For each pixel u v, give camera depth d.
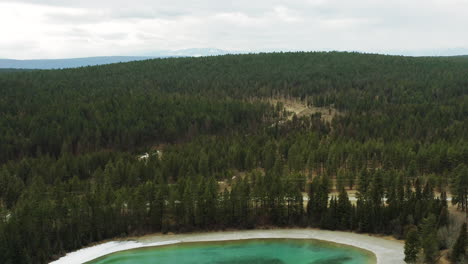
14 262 78.38
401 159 120.94
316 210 99.50
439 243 79.38
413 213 91.62
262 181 106.75
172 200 97.56
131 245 90.69
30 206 88.69
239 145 140.12
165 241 92.44
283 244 90.06
